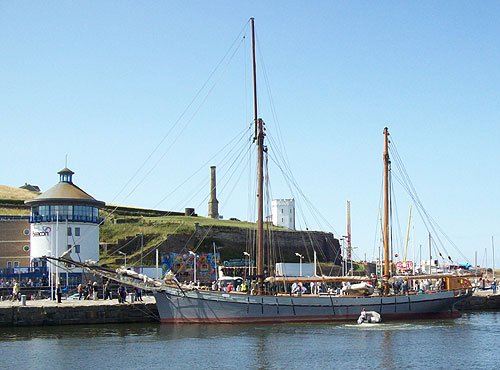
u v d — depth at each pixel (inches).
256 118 3147.1
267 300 2748.5
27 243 4571.9
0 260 4534.9
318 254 6599.4
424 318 3105.3
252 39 3171.8
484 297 4025.6
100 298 3476.9
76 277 4153.5
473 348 2197.3
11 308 2603.3
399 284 3521.2
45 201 4239.7
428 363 1943.9
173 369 1825.8
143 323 2755.9
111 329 2564.0
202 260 5388.8
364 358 2006.6
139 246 5300.2
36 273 4057.6
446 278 3312.0
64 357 1979.6
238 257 5871.1
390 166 3481.8
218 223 6569.9
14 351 2075.5
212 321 2701.8
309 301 2822.3
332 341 2310.5
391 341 2324.1
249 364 1900.8
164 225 5812.0
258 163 3095.5
